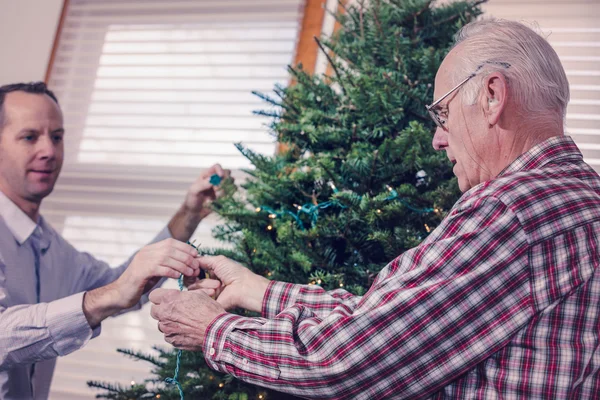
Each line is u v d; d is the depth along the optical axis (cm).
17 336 148
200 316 105
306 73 148
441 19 148
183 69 238
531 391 88
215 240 216
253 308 117
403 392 91
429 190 134
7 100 183
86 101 241
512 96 100
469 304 90
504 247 91
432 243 94
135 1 248
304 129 137
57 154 187
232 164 226
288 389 95
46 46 245
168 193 227
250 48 233
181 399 121
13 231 177
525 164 99
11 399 162
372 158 128
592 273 89
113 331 218
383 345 90
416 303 90
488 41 103
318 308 111
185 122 233
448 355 90
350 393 92
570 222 90
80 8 251
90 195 233
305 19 229
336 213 137
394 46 141
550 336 88
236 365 97
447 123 107
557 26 212
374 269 127
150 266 136
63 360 216
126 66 242
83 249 228
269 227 136
